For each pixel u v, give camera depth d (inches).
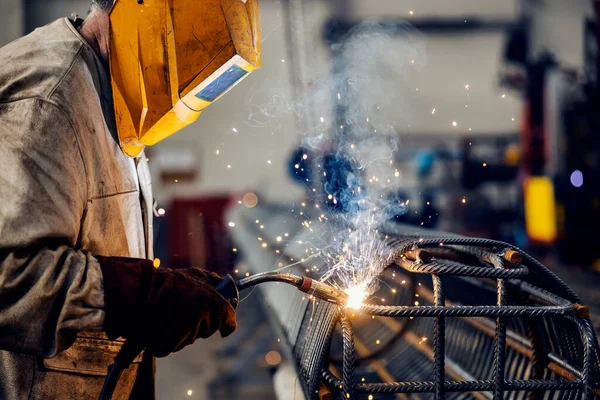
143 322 59.8
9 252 56.4
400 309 62.3
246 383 187.6
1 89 59.0
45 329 57.6
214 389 183.2
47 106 58.5
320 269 84.7
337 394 86.9
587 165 296.4
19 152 56.9
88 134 62.4
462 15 508.4
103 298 58.4
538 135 338.6
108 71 66.2
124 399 70.3
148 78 61.5
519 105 506.0
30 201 56.6
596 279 224.2
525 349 83.0
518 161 412.5
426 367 102.0
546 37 336.8
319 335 72.2
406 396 90.7
